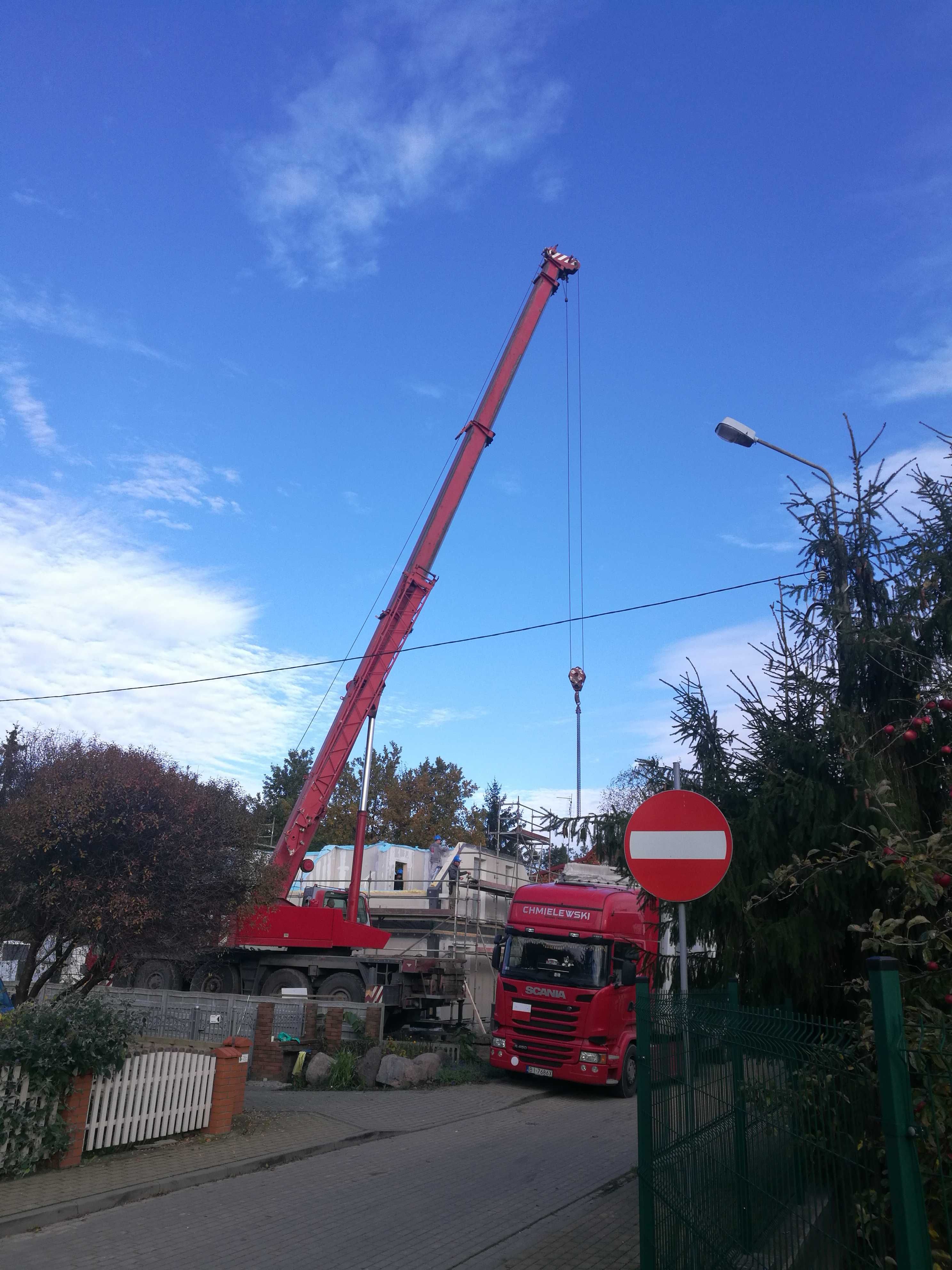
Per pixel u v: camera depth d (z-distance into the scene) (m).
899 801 6.76
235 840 14.00
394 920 23.27
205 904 13.31
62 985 15.80
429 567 23.62
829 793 7.14
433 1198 8.42
